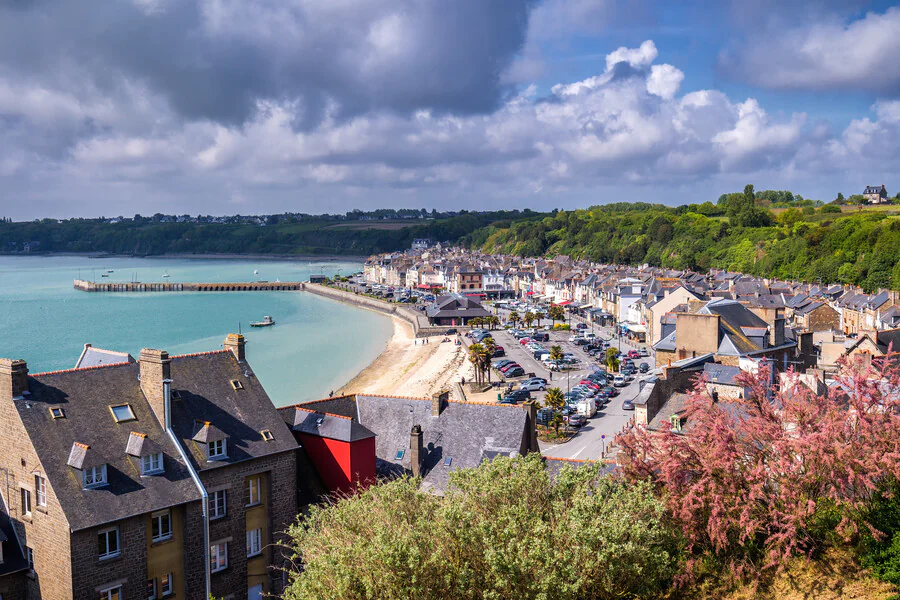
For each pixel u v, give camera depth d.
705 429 38.78
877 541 34.62
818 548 36.84
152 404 50.09
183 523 47.28
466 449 60.22
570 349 169.00
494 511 36.31
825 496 36.44
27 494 45.03
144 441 46.91
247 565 51.44
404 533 32.94
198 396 52.91
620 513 34.59
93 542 43.12
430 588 31.22
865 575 34.78
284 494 53.72
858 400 37.22
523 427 60.31
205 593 48.12
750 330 97.19
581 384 123.31
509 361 151.62
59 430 45.56
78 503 43.00
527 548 31.97
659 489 41.06
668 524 37.28
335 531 36.19
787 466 35.56
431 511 36.66
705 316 91.62
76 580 42.31
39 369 165.38
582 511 34.47
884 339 105.81
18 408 45.28
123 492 44.94
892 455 33.94
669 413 68.44
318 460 57.94
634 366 139.38
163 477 47.06
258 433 53.25
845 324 194.25
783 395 39.78
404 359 178.12
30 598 44.91
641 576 34.19
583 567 32.12
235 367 56.88
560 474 39.31
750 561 36.81
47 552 43.53
